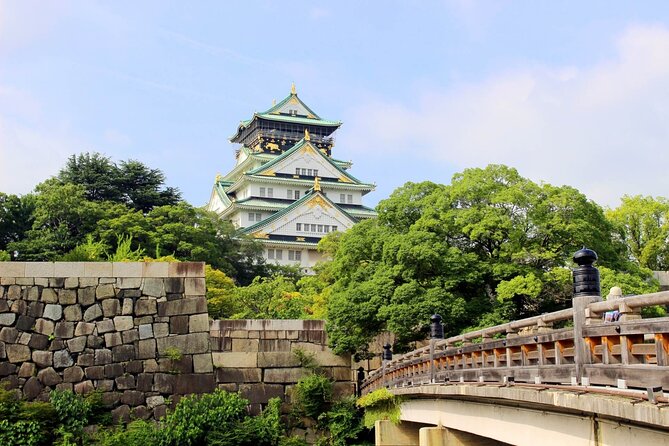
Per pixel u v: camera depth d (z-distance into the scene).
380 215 32.84
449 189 31.08
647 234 38.53
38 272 26.12
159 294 26.89
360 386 28.98
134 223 55.56
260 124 95.94
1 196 53.38
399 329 27.23
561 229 27.80
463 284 28.77
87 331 26.03
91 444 24.50
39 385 25.25
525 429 12.30
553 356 11.09
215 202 95.31
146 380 26.11
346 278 32.66
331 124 98.38
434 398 17.91
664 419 7.45
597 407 8.71
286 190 87.75
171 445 24.84
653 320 8.16
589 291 10.03
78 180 61.88
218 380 28.94
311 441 28.45
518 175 30.30
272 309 43.41
